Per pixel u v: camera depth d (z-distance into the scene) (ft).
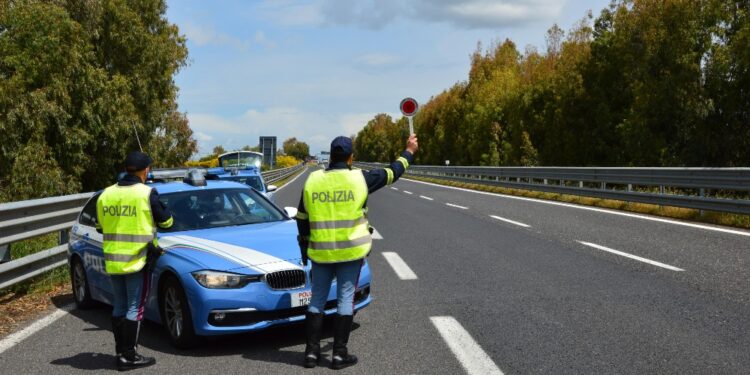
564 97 144.46
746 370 14.24
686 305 20.29
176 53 115.24
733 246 31.58
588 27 148.77
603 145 136.26
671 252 30.53
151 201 16.43
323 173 15.79
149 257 16.47
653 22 106.22
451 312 20.39
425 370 14.94
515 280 25.12
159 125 108.78
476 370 14.82
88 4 90.02
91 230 22.98
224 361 16.42
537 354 15.85
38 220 26.58
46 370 16.05
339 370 15.28
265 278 17.12
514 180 90.74
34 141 72.43
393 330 18.52
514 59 243.60
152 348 17.94
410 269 28.17
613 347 16.21
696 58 103.81
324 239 15.43
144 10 111.55
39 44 75.87
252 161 61.93
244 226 21.34
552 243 34.71
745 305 20.07
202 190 22.89
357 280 15.89
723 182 41.32
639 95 110.93
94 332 20.01
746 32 91.66
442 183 127.85
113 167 91.40
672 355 15.43
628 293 22.24
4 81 70.95
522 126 169.17
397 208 61.26
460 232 40.88
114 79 85.30
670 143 111.14
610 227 41.06
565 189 67.05
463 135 231.30
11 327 20.80
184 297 17.39
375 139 525.34
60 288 27.68
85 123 80.33
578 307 20.48
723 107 102.32
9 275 24.23
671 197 47.29
